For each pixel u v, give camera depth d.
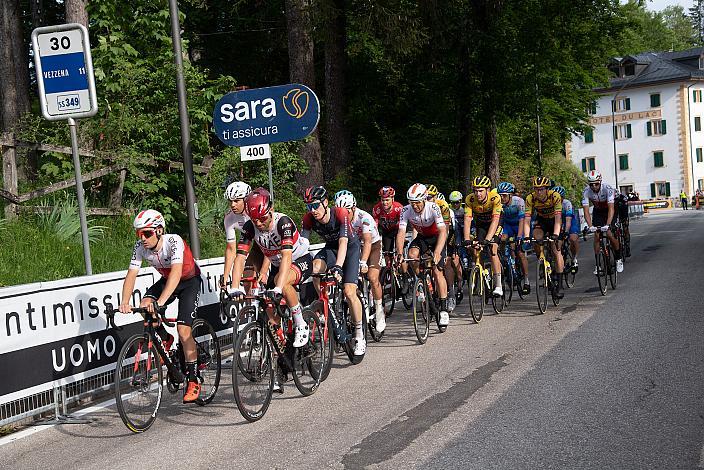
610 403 5.48
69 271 10.60
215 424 5.74
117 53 13.84
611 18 24.92
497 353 7.56
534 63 23.27
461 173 23.94
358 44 24.20
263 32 26.33
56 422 6.10
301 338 6.18
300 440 5.07
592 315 9.59
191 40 25.27
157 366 5.93
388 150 24.67
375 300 8.61
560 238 11.12
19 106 20.38
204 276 8.35
